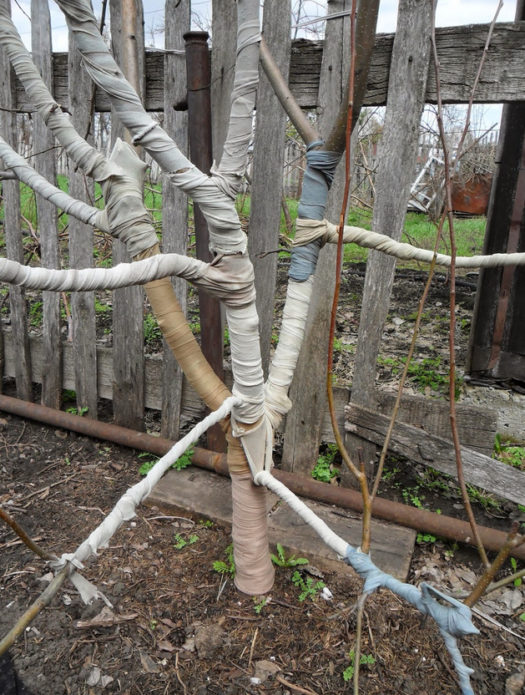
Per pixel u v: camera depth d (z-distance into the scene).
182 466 2.72
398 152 2.14
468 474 2.42
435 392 3.51
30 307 5.07
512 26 1.92
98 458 2.96
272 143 2.35
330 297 2.41
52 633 1.84
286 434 2.67
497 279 2.96
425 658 1.76
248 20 1.32
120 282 1.29
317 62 2.23
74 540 2.29
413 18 2.01
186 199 2.62
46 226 3.02
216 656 1.76
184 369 1.80
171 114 2.57
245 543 1.92
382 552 2.17
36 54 2.84
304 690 1.65
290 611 1.93
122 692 1.65
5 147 1.64
